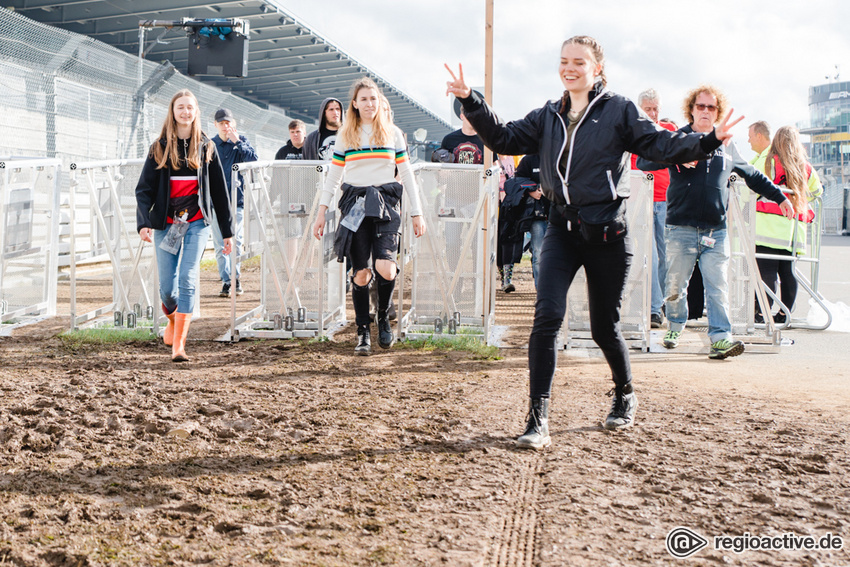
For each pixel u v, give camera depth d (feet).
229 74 45.39
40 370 16.15
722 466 10.34
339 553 7.59
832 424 12.46
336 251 17.90
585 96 11.30
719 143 10.32
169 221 17.84
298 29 68.23
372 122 17.66
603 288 11.76
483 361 17.92
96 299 27.94
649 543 7.92
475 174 20.95
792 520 8.57
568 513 8.69
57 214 24.54
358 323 18.74
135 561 7.38
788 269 25.70
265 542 7.85
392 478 9.81
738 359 19.19
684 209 19.06
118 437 11.48
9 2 55.42
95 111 39.96
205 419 12.50
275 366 17.06
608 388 15.24
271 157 61.05
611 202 11.23
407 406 13.50
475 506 8.87
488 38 20.71
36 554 7.49
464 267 21.36
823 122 213.66
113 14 58.23
